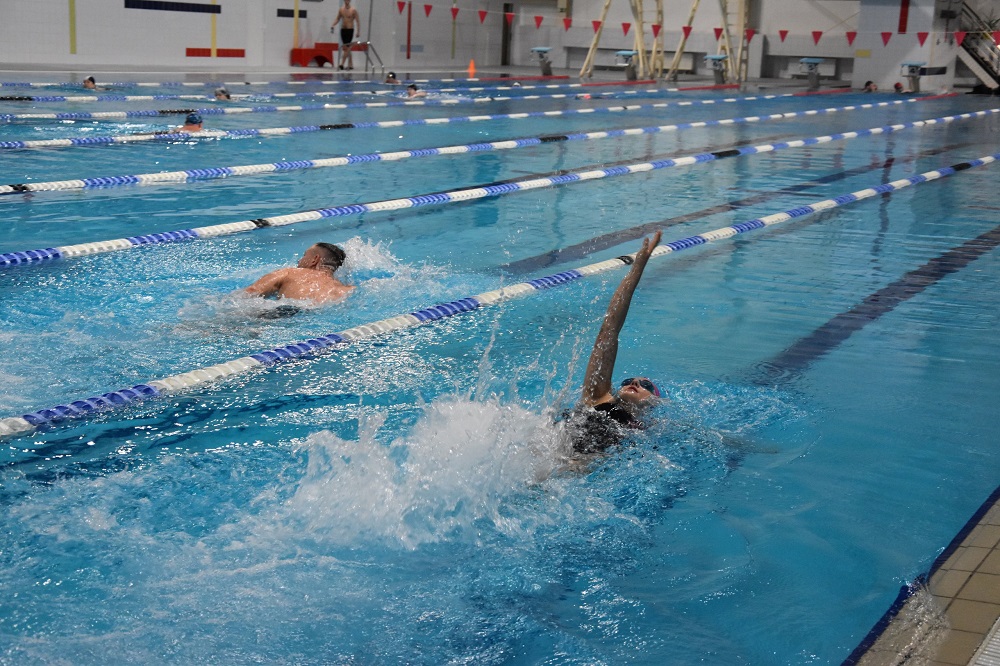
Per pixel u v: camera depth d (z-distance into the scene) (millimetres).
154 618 1978
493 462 2639
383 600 2078
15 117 10117
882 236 6199
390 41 21438
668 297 4637
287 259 5039
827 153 10273
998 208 7273
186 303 4168
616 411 2896
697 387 3441
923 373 3658
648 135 11422
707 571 2234
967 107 16234
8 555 2189
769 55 22422
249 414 3076
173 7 17922
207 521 2379
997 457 2918
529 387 3375
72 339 3674
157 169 7598
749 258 5496
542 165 8805
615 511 2488
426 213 6516
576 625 2014
